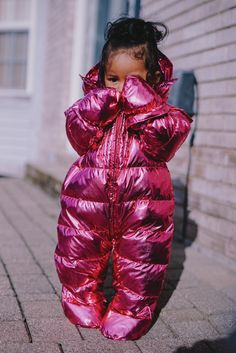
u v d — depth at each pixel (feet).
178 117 7.19
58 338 7.55
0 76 29.45
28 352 7.06
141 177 7.29
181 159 13.73
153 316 8.56
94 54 24.09
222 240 11.86
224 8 11.69
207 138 12.48
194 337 7.83
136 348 7.36
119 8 21.75
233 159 11.42
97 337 7.63
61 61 24.38
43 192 22.00
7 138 29.09
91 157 7.52
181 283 10.37
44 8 27.94
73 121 7.38
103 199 7.39
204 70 12.55
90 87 7.93
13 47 29.14
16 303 8.84
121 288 7.61
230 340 7.74
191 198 13.26
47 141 27.37
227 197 11.67
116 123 7.44
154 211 7.35
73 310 7.94
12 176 28.91
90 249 7.61
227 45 11.60
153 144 7.13
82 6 23.56
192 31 13.11
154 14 15.30
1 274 10.42
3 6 28.94
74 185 7.59
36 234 14.07
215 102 12.10
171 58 14.25
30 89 28.68
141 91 6.97
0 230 14.37
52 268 10.95
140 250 7.35
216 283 10.46
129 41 7.36
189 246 13.26
